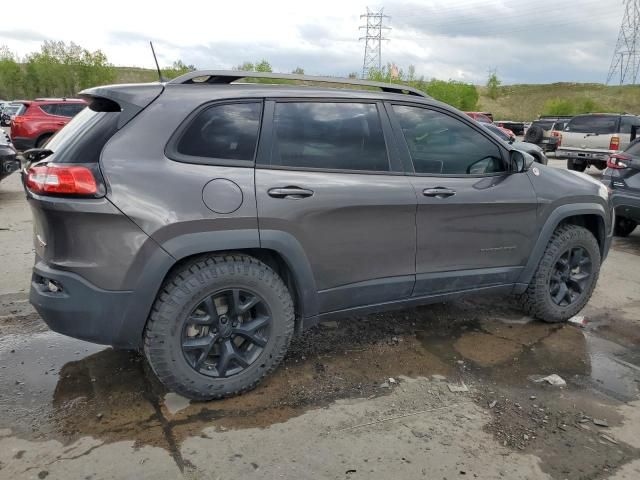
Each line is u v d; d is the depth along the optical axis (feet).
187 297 9.04
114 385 10.24
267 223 9.48
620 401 10.37
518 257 12.91
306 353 11.92
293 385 10.50
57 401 9.64
